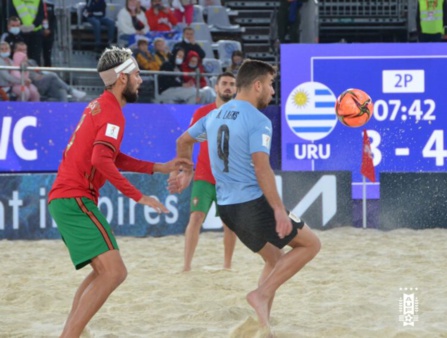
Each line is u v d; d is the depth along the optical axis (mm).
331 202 18766
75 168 7684
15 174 17875
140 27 25547
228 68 24094
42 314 9867
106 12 26812
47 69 20016
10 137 18703
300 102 19016
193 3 28438
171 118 19344
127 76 7895
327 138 19016
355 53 18953
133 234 18219
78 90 21250
